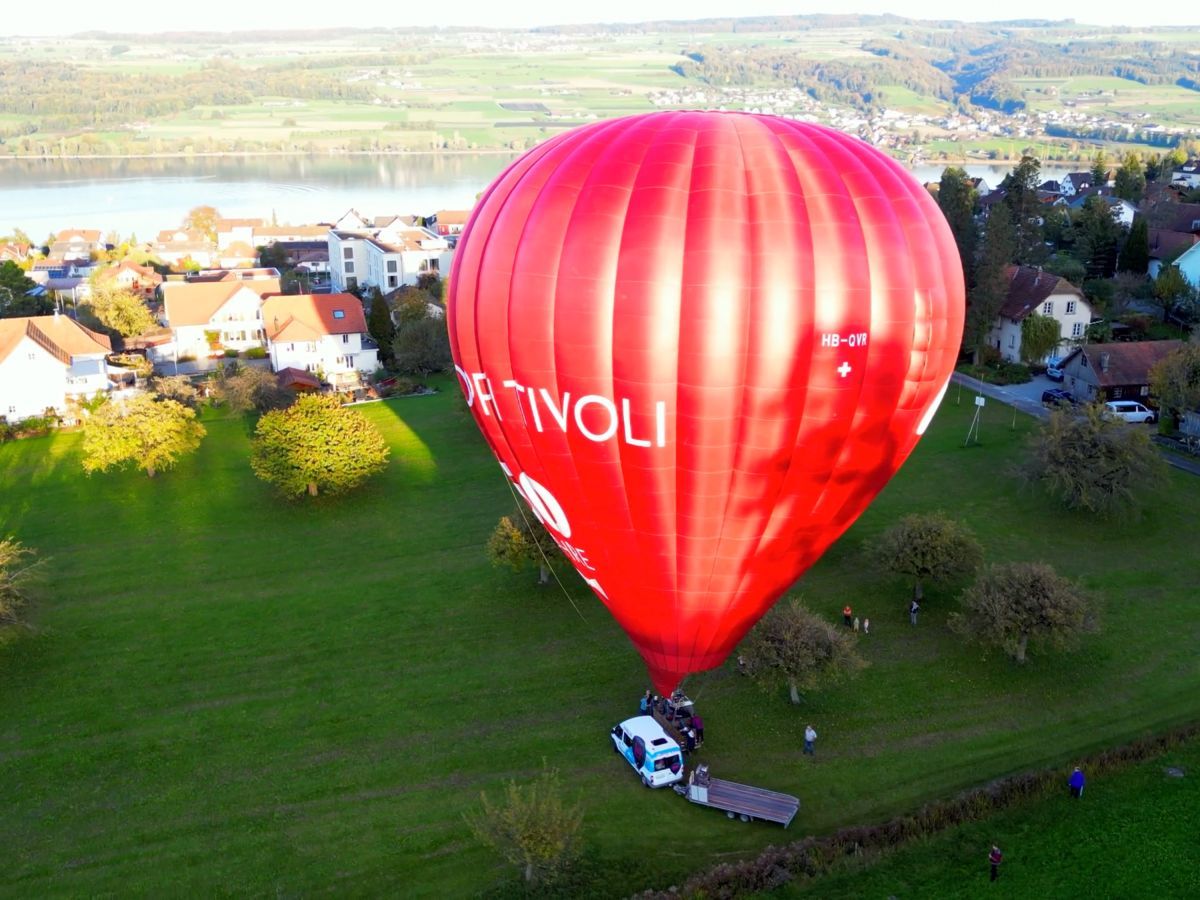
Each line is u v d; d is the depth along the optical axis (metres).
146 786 26.47
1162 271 74.88
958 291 23.38
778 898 21.91
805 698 29.56
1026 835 23.58
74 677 31.70
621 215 21.36
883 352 21.89
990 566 34.53
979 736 27.66
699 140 21.94
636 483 22.92
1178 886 21.94
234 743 28.25
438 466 50.66
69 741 28.44
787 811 24.28
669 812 24.95
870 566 37.81
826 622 30.20
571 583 37.28
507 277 22.59
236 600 36.75
